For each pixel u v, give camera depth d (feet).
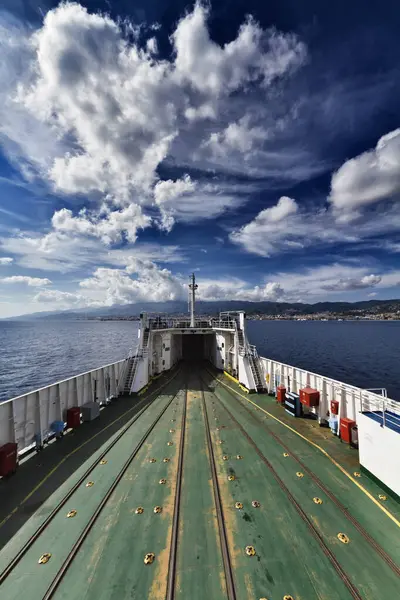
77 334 429.38
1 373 138.21
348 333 369.30
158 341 81.35
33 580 17.57
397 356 174.09
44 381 122.62
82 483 27.91
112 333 453.58
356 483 27.53
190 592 16.71
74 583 17.35
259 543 20.31
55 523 22.49
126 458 32.65
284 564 18.61
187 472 29.60
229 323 81.92
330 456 32.71
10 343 283.18
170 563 18.70
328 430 40.06
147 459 32.37
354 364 149.38
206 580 17.49
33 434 36.09
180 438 37.65
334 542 20.42
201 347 122.11
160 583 17.33
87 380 48.88
